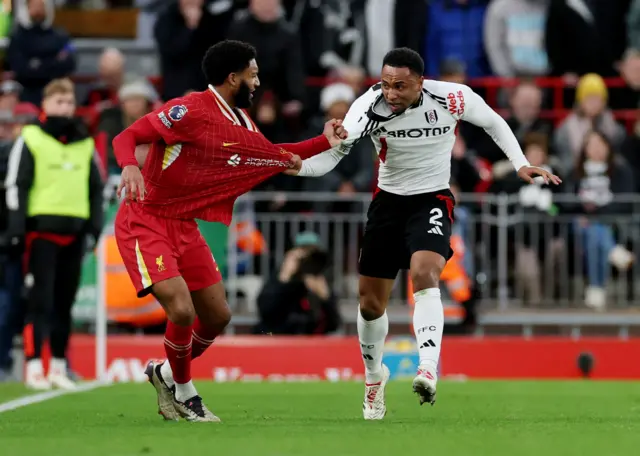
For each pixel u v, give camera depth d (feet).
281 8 181.78
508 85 180.04
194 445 66.54
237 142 84.23
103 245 143.23
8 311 143.13
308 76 182.19
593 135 165.78
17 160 126.31
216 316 86.48
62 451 64.64
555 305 164.35
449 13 182.70
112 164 159.22
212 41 175.01
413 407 104.63
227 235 155.02
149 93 159.02
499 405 107.24
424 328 82.94
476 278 160.86
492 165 169.99
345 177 165.48
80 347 150.51
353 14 184.03
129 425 82.23
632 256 163.63
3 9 180.34
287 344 151.74
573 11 184.85
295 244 154.92
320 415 95.25
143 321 150.30
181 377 85.51
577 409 102.68
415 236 85.87
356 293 163.12
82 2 198.39
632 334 164.14
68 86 127.75
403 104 85.10
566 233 163.84
